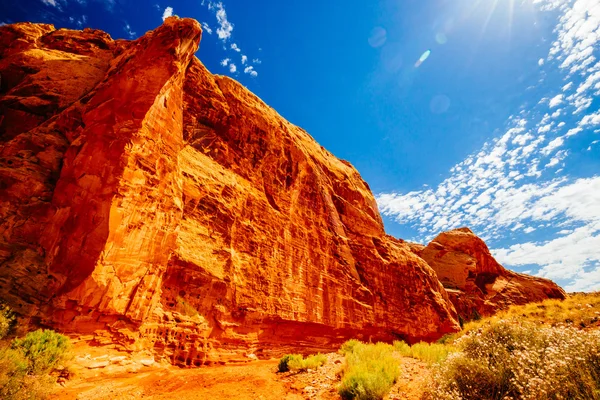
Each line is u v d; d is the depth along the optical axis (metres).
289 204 24.27
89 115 14.20
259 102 26.31
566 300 11.46
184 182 16.53
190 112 19.00
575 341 4.29
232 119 21.92
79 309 10.27
